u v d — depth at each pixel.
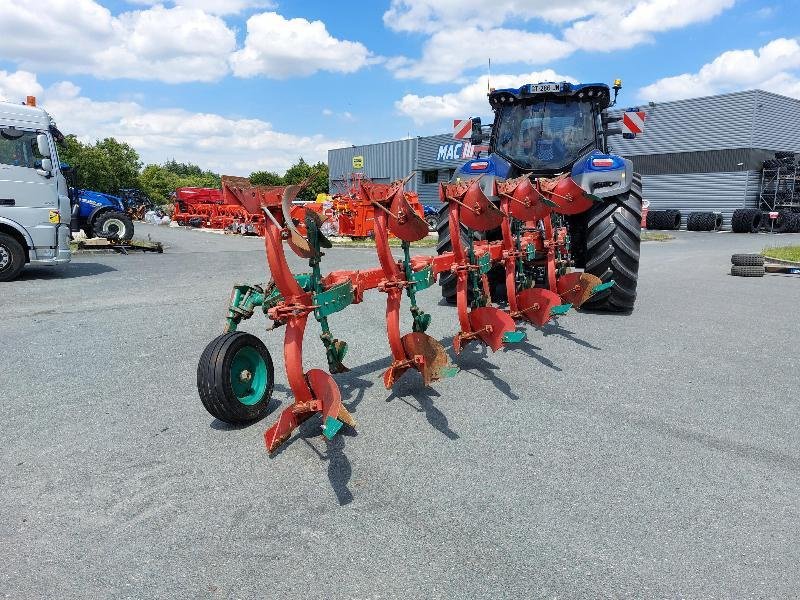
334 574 2.07
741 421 3.37
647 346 4.92
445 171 34.59
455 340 3.81
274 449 2.85
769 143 25.45
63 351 4.83
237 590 1.99
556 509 2.47
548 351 4.76
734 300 7.16
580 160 6.07
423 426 3.30
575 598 1.93
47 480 2.72
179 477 2.75
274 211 2.70
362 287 3.32
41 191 9.27
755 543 2.24
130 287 8.39
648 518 2.40
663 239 20.08
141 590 1.99
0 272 8.93
